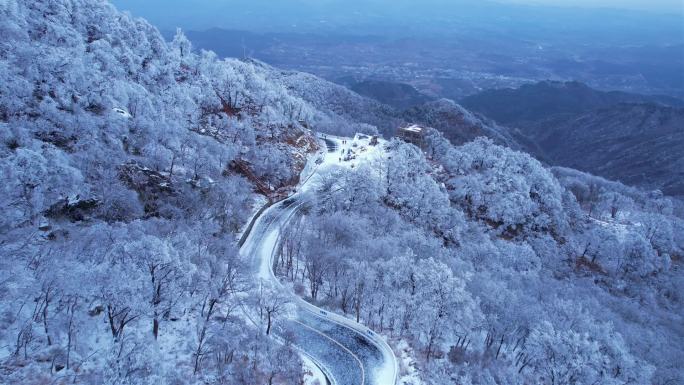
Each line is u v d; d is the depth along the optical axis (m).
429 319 85.25
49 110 113.62
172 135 137.62
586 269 179.38
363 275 96.12
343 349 87.00
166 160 127.31
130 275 66.56
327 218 130.25
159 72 182.50
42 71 124.81
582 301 124.19
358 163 198.00
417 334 91.06
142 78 171.75
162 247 70.31
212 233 111.25
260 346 76.06
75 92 127.94
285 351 77.06
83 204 98.00
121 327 65.69
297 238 125.62
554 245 179.00
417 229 145.50
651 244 198.50
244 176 162.50
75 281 64.44
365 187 154.50
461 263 115.62
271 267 111.81
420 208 163.00
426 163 194.75
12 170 85.06
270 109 198.00
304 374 77.19
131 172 118.19
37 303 63.88
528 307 98.75
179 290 74.06
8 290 62.91
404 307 92.06
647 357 102.06
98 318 68.44
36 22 149.62
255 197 155.38
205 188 130.12
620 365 86.06
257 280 99.62
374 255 110.00
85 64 145.75
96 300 66.25
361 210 149.50
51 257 71.12
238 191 144.25
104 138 120.94
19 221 82.31
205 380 65.81
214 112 189.25
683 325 148.00
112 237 79.81
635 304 152.62
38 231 83.94
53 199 91.81
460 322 85.00
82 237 81.31
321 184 163.88
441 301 86.19
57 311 64.19
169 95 170.00
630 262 179.88
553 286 136.25
